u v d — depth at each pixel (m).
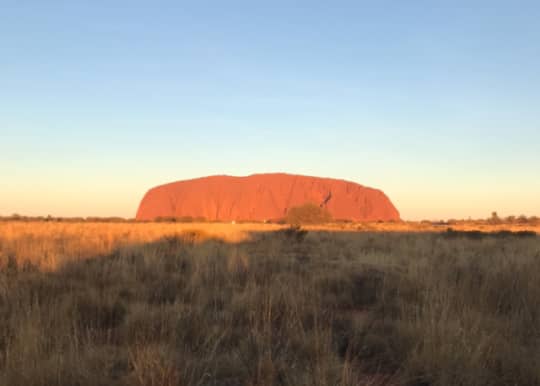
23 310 5.53
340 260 12.80
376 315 6.26
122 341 4.97
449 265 9.34
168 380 3.64
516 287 6.60
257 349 4.47
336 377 3.75
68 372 3.77
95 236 17.44
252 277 8.31
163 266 9.76
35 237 15.75
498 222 88.19
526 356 4.28
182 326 5.21
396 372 4.09
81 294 6.57
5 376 3.60
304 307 6.17
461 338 4.40
